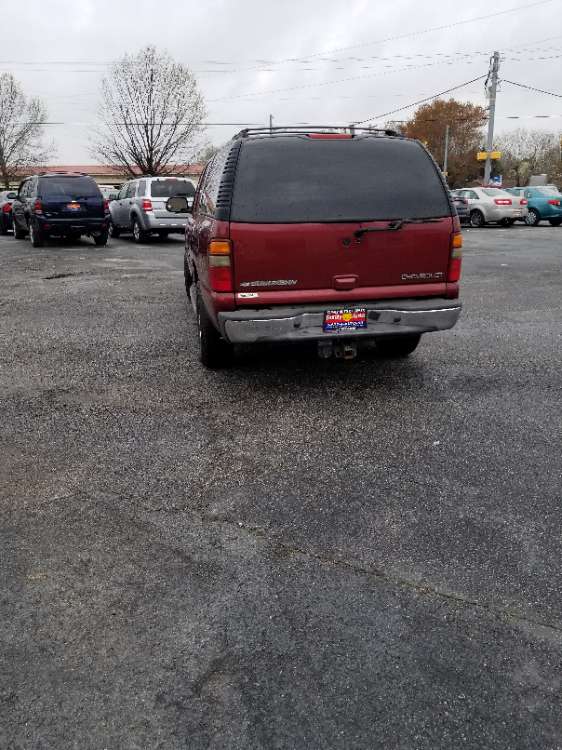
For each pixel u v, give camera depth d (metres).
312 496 3.42
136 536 3.05
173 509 3.29
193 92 39.44
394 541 2.99
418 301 4.84
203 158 45.28
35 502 3.38
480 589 2.65
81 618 2.49
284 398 4.96
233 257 4.56
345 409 4.71
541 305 8.52
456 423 4.41
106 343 6.66
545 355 6.05
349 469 3.73
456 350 6.30
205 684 2.18
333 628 2.43
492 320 7.62
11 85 49.75
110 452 3.99
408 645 2.34
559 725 2.02
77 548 2.96
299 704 2.09
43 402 4.89
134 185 17.81
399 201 4.71
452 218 4.82
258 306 4.66
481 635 2.39
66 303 8.85
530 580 2.70
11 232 22.08
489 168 35.81
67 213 16.03
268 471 3.72
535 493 3.41
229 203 4.56
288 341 4.69
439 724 2.02
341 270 4.69
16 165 52.19
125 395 5.05
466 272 11.63
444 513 3.23
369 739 1.97
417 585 2.68
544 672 2.22
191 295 6.78
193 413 4.65
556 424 4.36
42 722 2.04
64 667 2.25
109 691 2.15
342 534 3.06
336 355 4.98
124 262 13.30
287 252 4.60
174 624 2.46
